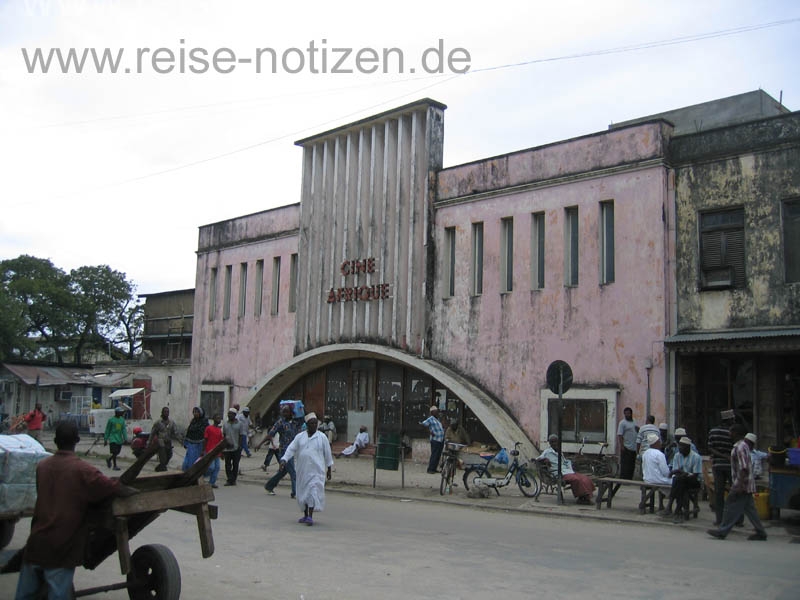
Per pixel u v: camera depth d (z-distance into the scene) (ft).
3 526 30.63
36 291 164.45
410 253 83.82
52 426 144.77
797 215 58.18
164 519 42.11
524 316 72.64
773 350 55.67
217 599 24.35
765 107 85.05
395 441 58.65
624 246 66.03
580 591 26.16
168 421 64.44
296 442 41.27
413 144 85.15
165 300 152.66
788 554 34.04
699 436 61.11
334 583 26.73
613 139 67.92
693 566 30.83
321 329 94.12
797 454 42.27
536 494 51.78
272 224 104.94
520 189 74.43
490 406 72.84
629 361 64.44
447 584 26.84
